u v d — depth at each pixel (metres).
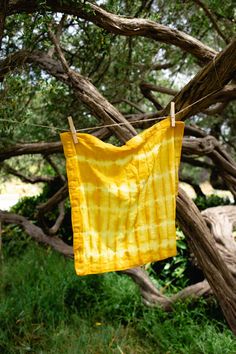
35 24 2.72
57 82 3.28
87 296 4.47
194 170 8.02
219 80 2.64
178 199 2.76
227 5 4.02
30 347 3.64
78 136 2.23
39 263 5.41
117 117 2.83
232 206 4.87
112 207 2.30
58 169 6.35
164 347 3.56
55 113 4.75
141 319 3.98
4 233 6.30
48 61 3.15
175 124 2.36
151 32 3.00
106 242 2.29
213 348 3.35
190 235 2.82
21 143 4.29
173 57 5.04
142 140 2.33
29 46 3.09
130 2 3.79
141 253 2.33
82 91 2.88
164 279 4.86
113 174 2.31
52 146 4.29
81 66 4.28
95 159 2.28
